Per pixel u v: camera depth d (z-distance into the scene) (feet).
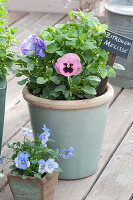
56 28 6.23
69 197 6.07
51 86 6.05
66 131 5.95
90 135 6.07
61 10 13.92
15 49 10.08
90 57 5.92
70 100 5.89
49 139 5.74
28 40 6.13
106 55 5.96
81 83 6.03
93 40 5.91
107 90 6.22
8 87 9.57
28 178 5.31
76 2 13.50
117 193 6.16
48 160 5.26
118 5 9.44
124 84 9.55
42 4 14.01
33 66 5.90
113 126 8.02
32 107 6.05
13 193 5.58
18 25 12.86
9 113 8.49
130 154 7.13
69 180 6.42
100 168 6.76
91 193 6.16
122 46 5.92
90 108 5.82
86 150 6.17
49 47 5.83
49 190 5.56
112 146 7.39
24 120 8.24
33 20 13.35
